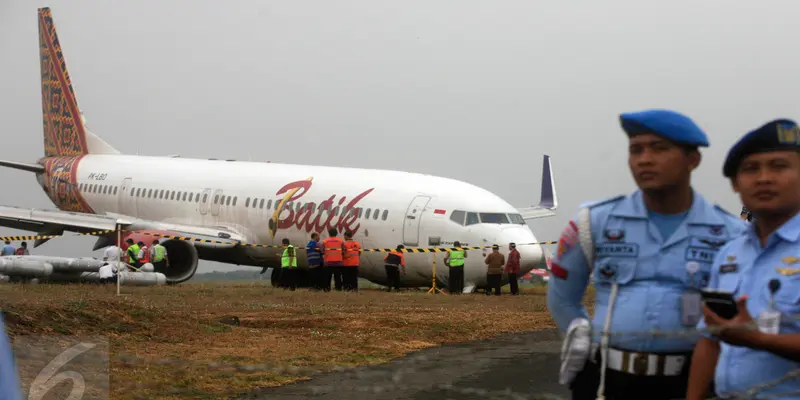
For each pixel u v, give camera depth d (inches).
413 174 1194.6
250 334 517.3
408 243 1099.3
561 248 167.5
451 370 399.9
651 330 160.1
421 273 1093.1
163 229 1320.1
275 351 451.5
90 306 503.8
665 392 163.5
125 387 323.0
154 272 1144.8
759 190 143.2
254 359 417.4
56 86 1749.5
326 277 1107.3
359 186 1184.2
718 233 160.7
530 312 718.5
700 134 156.6
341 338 516.7
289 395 331.3
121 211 1531.7
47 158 1753.2
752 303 144.4
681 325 159.5
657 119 156.2
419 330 564.7
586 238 164.7
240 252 1323.8
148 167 1525.6
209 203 1369.3
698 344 153.9
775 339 133.7
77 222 1333.7
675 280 160.6
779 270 141.6
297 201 1237.7
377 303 814.5
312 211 1210.0
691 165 159.6
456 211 1078.4
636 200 164.6
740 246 150.9
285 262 1178.6
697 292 159.3
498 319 653.9
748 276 146.8
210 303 756.0
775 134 141.7
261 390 340.8
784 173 142.3
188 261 1275.8
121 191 1530.5
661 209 162.2
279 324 585.0
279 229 1255.5
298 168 1316.4
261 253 1296.8
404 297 920.3
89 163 1638.8
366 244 1139.3
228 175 1380.4
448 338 536.1
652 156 157.6
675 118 156.5
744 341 135.4
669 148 157.3
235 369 384.5
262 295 906.7
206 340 478.3
